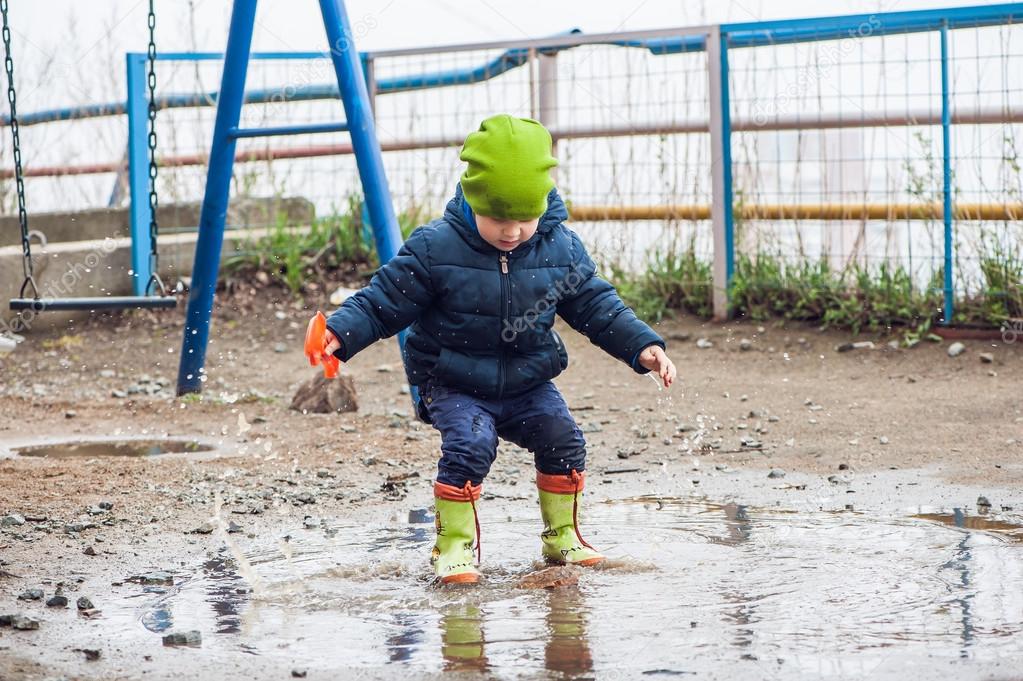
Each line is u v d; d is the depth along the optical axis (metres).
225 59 6.91
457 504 4.04
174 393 8.00
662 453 5.98
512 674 3.05
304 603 3.73
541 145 4.07
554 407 4.21
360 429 6.71
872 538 4.30
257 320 9.84
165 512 4.99
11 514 4.90
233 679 3.09
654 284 9.37
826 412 6.68
